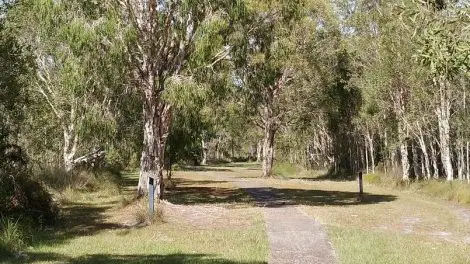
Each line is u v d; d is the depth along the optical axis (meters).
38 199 15.24
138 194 20.02
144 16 18.66
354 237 12.69
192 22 18.53
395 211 18.25
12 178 14.55
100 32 16.06
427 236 13.23
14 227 11.98
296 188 29.75
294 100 42.62
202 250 11.29
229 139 90.81
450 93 27.02
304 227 14.21
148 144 19.84
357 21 32.66
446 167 27.38
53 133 33.38
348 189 29.33
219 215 17.09
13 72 16.95
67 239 12.76
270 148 43.59
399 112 30.78
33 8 17.39
